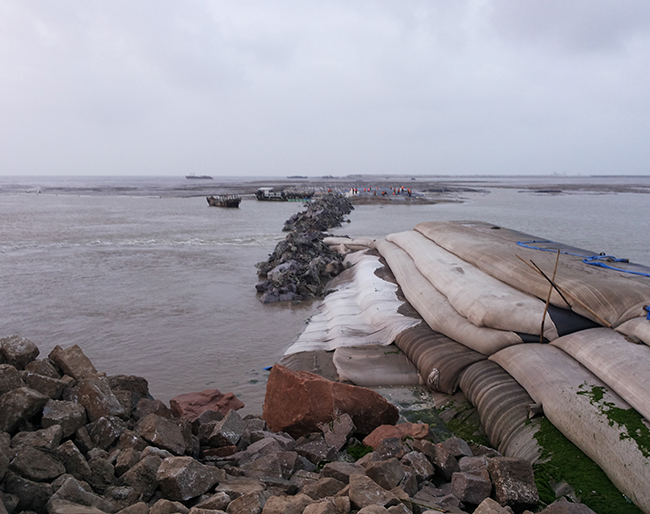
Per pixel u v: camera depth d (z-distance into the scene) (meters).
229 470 4.49
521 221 35.59
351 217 40.47
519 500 4.18
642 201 64.31
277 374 6.05
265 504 3.59
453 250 13.24
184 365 9.07
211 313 12.59
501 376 7.21
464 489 4.24
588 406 5.68
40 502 3.37
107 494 3.73
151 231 29.42
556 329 7.40
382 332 10.25
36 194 81.62
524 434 6.07
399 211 46.75
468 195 80.75
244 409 7.27
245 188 113.50
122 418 4.90
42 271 17.28
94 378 4.95
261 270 17.12
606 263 9.89
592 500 4.77
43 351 9.63
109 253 21.28
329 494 4.05
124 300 13.62
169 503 3.55
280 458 4.66
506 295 8.78
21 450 3.69
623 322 7.16
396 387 8.29
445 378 7.81
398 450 4.89
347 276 16.11
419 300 11.02
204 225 33.47
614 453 5.00
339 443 5.37
